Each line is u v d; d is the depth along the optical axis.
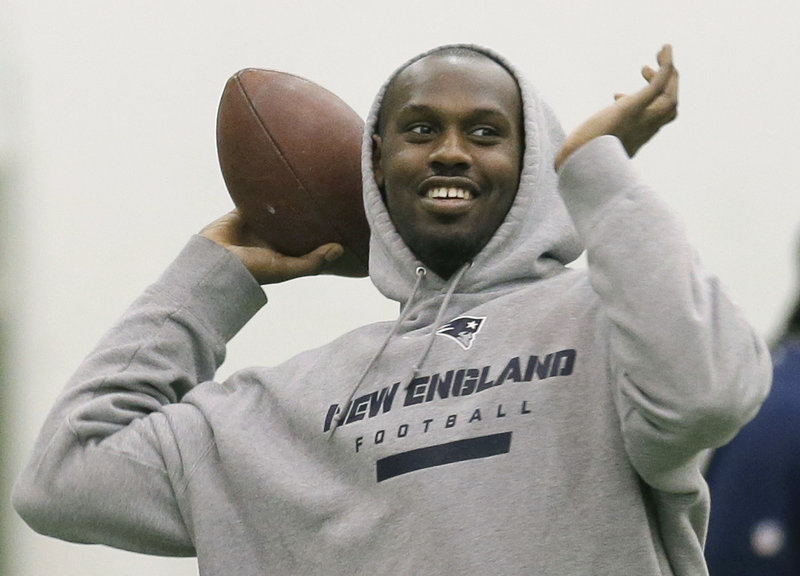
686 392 3.68
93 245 8.11
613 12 7.80
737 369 3.72
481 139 4.30
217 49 8.06
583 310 4.11
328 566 4.04
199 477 4.36
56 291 8.09
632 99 4.11
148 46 8.21
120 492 4.45
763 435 4.89
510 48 7.75
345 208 4.79
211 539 4.26
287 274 4.82
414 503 3.94
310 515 4.11
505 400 3.99
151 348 4.69
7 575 7.90
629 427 3.81
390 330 4.32
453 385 4.07
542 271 4.35
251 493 4.23
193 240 4.83
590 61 7.71
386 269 4.49
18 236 8.18
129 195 8.09
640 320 3.73
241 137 4.81
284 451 4.26
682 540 3.98
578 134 4.04
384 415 4.10
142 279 7.98
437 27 7.77
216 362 4.80
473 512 3.88
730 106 7.76
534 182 4.31
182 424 4.46
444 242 4.29
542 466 3.92
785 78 7.73
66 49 8.33
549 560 3.84
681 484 3.87
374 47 7.77
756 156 7.68
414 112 4.32
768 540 4.82
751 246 7.57
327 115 4.84
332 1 7.91
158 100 8.15
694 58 7.79
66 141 8.27
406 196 4.33
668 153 7.76
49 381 8.04
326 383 4.29
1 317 8.10
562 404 3.98
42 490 4.53
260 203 4.80
